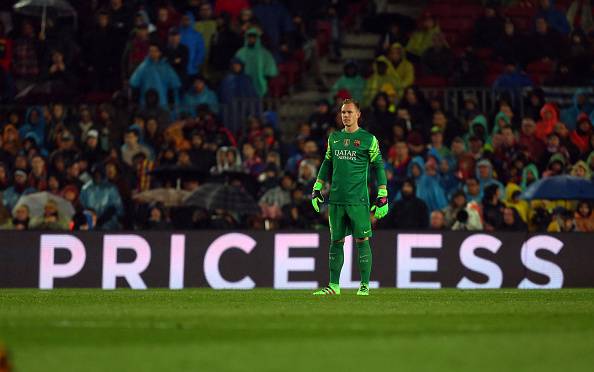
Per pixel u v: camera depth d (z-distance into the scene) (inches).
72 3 2928.2
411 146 2475.4
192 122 2501.2
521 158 2487.7
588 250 2166.6
